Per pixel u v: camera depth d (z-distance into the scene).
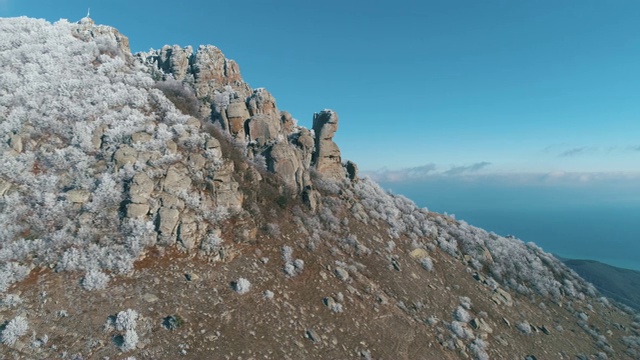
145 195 40.69
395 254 55.66
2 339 25.59
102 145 45.56
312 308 39.00
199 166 47.38
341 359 33.78
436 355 39.06
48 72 52.53
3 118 43.84
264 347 31.66
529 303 56.50
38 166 41.34
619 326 58.41
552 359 44.81
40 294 30.17
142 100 54.41
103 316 29.66
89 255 34.62
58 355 25.73
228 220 45.28
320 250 49.38
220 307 34.16
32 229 35.66
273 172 58.59
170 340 29.12
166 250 38.31
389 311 43.41
